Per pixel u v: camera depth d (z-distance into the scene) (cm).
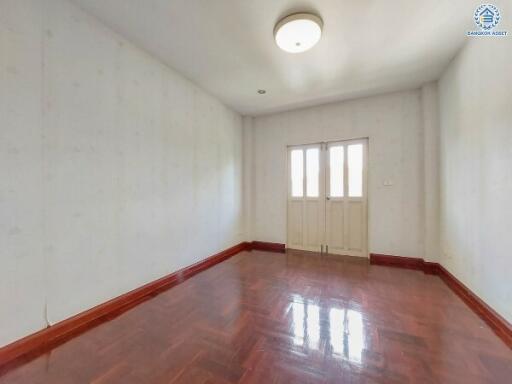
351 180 407
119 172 235
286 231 461
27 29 169
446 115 301
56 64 185
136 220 253
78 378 141
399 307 227
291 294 257
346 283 288
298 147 453
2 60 157
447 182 301
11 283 161
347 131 406
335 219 422
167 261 292
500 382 137
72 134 196
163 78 288
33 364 153
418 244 360
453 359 156
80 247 202
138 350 166
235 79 328
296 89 360
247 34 232
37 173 174
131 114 248
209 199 376
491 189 204
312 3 193
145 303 238
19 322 164
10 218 161
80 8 201
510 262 180
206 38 239
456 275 275
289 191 462
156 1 191
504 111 185
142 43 248
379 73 311
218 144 402
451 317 209
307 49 239
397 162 372
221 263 375
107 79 224
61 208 189
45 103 179
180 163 316
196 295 256
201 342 174
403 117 368
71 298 195
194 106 343
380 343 173
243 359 156
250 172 483
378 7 196
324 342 174
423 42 244
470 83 238
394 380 138
